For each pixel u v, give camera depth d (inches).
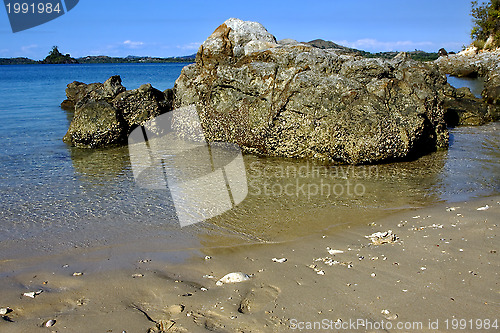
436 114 412.8
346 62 412.2
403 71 431.8
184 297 153.2
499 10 1610.5
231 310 143.2
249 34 480.1
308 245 206.2
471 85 1091.3
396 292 152.3
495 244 192.9
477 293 149.3
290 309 143.3
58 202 277.4
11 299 152.1
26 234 225.6
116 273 176.6
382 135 361.1
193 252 201.3
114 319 137.6
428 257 181.9
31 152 424.5
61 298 153.3
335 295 152.0
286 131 391.5
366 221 239.0
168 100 542.3
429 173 334.6
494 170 337.7
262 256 194.1
